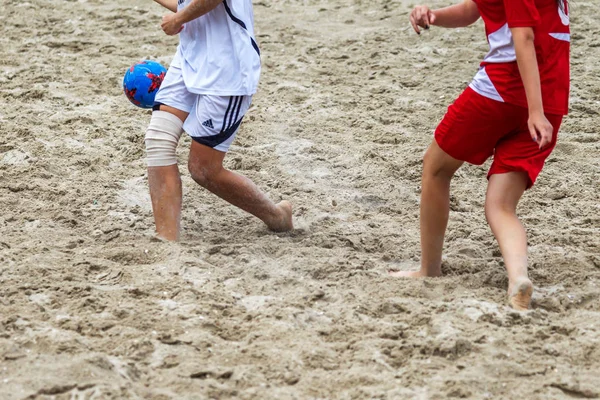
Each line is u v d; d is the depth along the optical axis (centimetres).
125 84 986
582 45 1867
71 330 752
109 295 824
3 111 1491
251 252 955
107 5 2233
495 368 701
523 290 791
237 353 717
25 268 874
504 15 789
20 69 1730
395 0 2253
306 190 1180
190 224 1053
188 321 771
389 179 1232
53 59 1797
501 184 821
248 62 940
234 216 1089
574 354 726
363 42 1936
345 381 681
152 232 1016
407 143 1381
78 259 906
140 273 876
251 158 1297
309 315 794
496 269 903
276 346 729
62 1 2255
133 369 684
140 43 1920
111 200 1127
